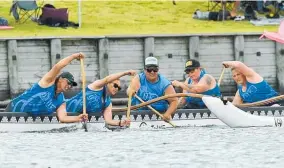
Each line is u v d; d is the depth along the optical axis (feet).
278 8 352.69
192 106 229.25
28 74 311.68
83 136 207.92
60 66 213.46
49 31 328.08
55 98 216.95
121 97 313.32
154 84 221.87
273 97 228.22
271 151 184.75
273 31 334.03
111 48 315.17
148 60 220.43
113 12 354.74
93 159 179.01
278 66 325.42
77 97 219.20
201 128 221.25
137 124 221.87
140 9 359.87
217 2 357.41
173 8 363.35
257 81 227.61
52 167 172.45
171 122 224.12
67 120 216.54
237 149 187.52
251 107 226.58
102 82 216.95
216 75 322.34
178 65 319.47
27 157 181.68
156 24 344.69
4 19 332.19
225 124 226.38
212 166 171.32
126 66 315.99
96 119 218.59
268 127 221.87
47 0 358.84
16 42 309.83
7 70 310.65
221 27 341.00
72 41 313.12
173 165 172.45
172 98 222.07
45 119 217.15
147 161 176.35
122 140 201.36
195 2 369.71
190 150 187.21
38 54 311.68
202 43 320.70
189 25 344.08
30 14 340.80
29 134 212.23
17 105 217.56
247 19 350.43
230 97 306.76
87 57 314.14
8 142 200.13
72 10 354.13
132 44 315.99
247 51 323.78
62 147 192.54
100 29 334.24
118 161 176.65
